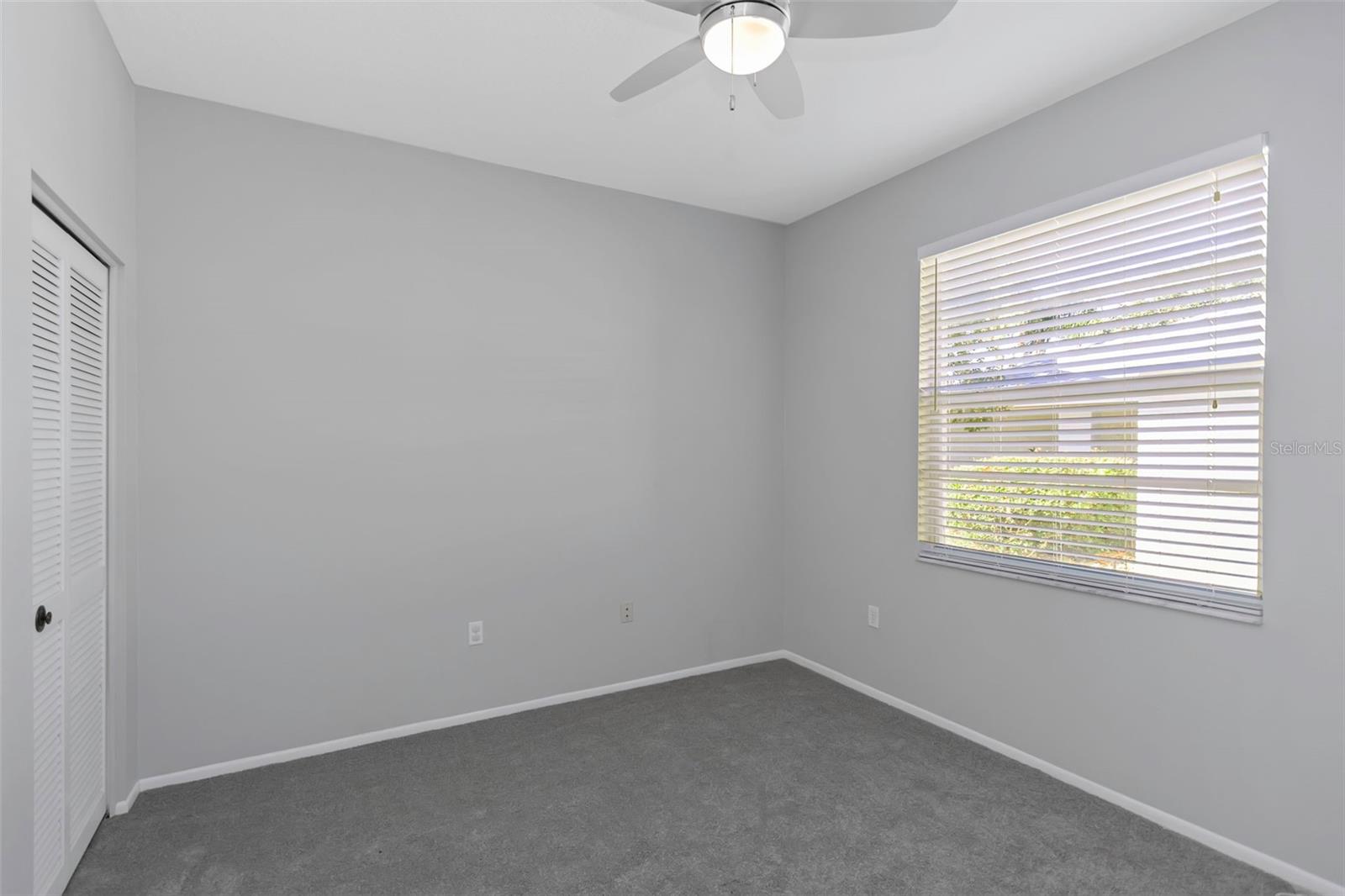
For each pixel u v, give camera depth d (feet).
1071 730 8.91
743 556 13.65
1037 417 9.39
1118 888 6.80
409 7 7.10
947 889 6.79
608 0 6.99
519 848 7.47
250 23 7.36
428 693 10.55
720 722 10.86
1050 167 9.13
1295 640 6.93
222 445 9.12
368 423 10.09
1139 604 8.21
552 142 10.30
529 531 11.40
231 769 9.17
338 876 6.99
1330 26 6.66
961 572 10.43
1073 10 7.11
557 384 11.64
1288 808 6.97
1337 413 6.65
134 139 8.56
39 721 6.17
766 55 5.64
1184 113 7.74
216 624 9.10
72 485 6.96
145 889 6.77
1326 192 6.70
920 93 8.81
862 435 12.24
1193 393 7.79
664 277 12.70
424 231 10.49
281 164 9.48
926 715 10.98
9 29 5.06
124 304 8.18
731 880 6.94
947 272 10.68
